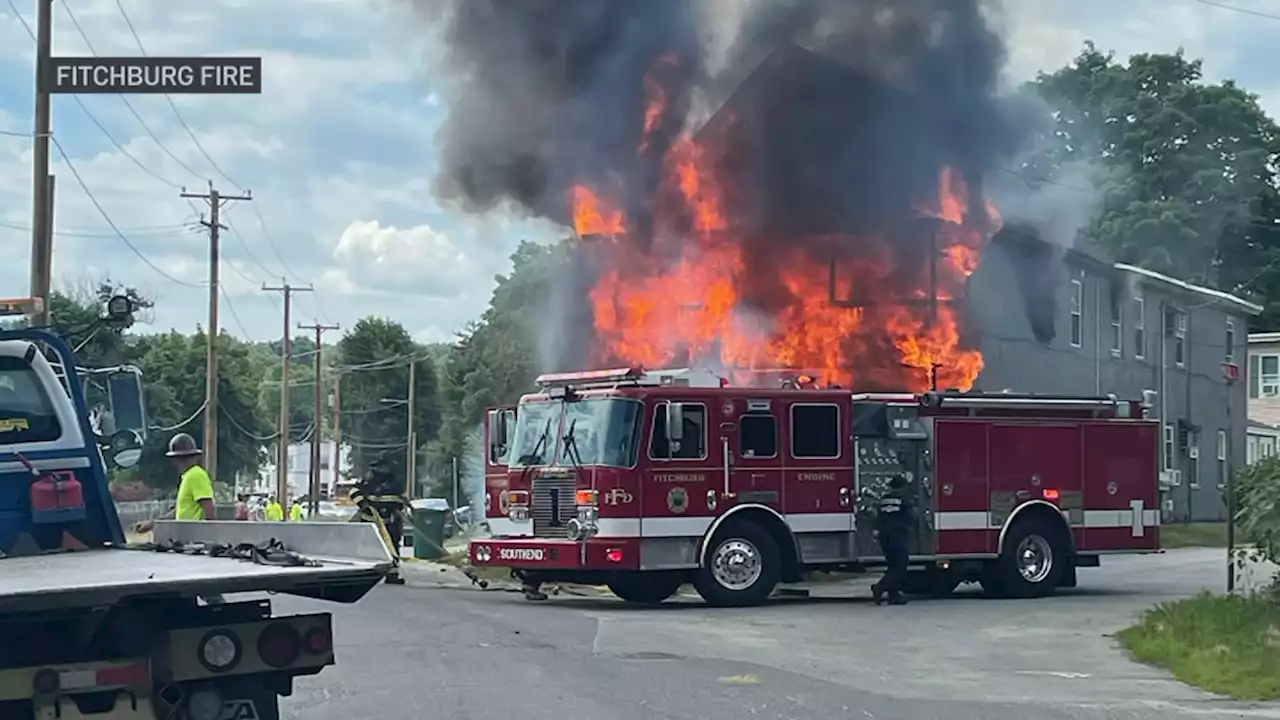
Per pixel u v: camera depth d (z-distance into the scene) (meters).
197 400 70.12
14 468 8.04
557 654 13.31
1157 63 61.22
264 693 6.78
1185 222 57.62
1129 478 21.02
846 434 19.28
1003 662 13.15
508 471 19.17
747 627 15.94
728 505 18.58
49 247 23.14
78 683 6.27
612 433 18.20
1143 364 39.94
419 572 26.58
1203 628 13.94
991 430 20.11
